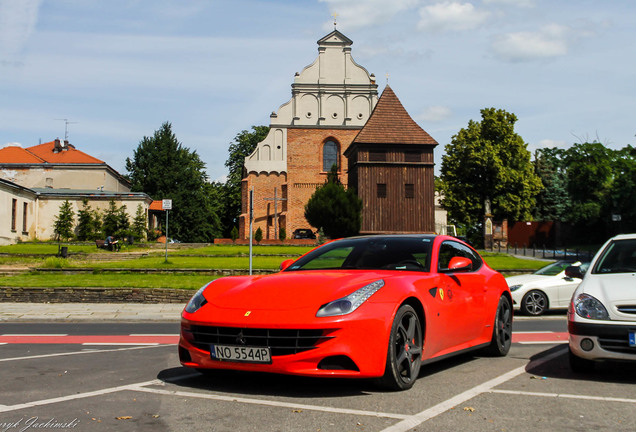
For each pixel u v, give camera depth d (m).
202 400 5.08
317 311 5.11
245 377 6.10
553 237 60.12
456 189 58.59
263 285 5.68
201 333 5.41
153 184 71.81
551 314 15.58
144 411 4.73
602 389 5.59
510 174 57.28
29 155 60.97
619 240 7.20
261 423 4.36
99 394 5.34
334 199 43.50
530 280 15.17
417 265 6.49
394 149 48.91
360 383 5.80
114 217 48.19
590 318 6.10
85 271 23.02
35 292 17.81
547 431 4.17
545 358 7.53
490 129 58.47
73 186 58.66
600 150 59.03
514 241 60.50
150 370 6.62
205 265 27.81
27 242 44.78
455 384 5.79
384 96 50.78
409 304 5.77
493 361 7.36
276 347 5.08
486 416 4.56
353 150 50.34
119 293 17.83
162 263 28.62
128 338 10.16
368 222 48.06
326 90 62.75
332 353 5.01
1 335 10.69
